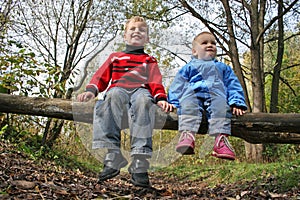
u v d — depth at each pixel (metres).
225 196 2.83
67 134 5.50
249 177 4.28
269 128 2.48
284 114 2.50
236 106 2.46
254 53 7.06
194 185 5.20
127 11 7.43
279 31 7.98
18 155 3.83
